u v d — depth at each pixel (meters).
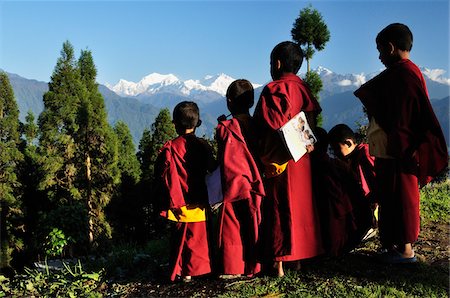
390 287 4.63
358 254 5.58
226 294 4.63
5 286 5.63
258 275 5.06
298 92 4.73
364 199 5.23
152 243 7.46
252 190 4.68
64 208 11.03
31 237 33.59
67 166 33.16
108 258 6.58
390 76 4.77
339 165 5.26
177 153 5.00
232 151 4.70
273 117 4.60
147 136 41.88
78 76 35.16
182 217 5.02
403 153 4.64
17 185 34.94
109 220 33.41
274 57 4.87
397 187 4.88
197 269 5.00
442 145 4.65
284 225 4.78
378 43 5.00
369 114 4.96
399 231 4.91
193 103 5.16
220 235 4.95
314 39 17.20
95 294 5.03
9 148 35.34
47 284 5.54
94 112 34.25
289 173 4.79
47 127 33.56
